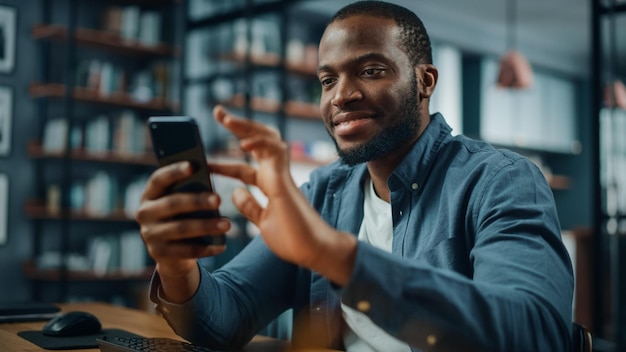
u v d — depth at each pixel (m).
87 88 4.68
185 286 1.12
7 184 4.58
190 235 0.81
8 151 4.59
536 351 0.80
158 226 0.81
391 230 1.27
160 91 5.10
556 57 8.42
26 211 4.59
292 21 6.18
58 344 1.25
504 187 1.07
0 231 4.54
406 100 1.17
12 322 1.54
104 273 4.64
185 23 5.25
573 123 8.91
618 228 3.31
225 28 5.61
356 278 0.77
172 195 0.80
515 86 5.36
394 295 0.78
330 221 1.38
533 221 0.96
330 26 1.19
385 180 1.28
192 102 5.38
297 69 5.95
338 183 1.41
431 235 1.17
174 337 1.35
